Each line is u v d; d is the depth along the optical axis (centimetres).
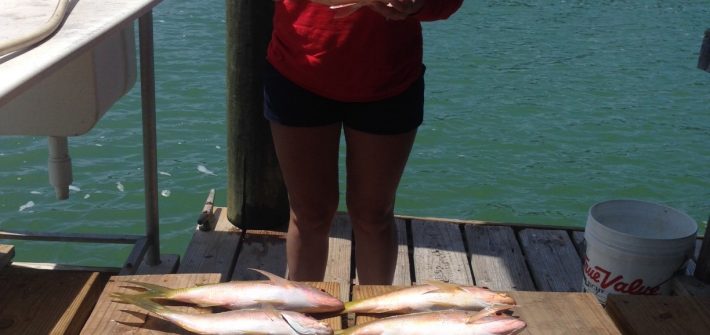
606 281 337
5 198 711
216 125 920
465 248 416
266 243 412
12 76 188
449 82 1165
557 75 1229
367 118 263
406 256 403
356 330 206
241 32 394
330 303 218
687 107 1098
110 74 308
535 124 1004
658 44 1457
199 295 219
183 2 1559
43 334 214
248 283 222
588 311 226
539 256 409
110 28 240
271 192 418
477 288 225
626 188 833
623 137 976
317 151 272
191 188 755
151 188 358
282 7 262
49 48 214
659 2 1833
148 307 211
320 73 256
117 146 837
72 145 831
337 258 393
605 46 1429
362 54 253
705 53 335
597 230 336
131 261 343
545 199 797
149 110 344
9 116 294
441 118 1005
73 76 287
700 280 354
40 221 675
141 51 336
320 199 283
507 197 796
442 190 802
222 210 445
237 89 396
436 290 223
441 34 1457
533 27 1555
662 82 1216
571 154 913
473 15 1627
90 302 233
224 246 407
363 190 280
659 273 329
